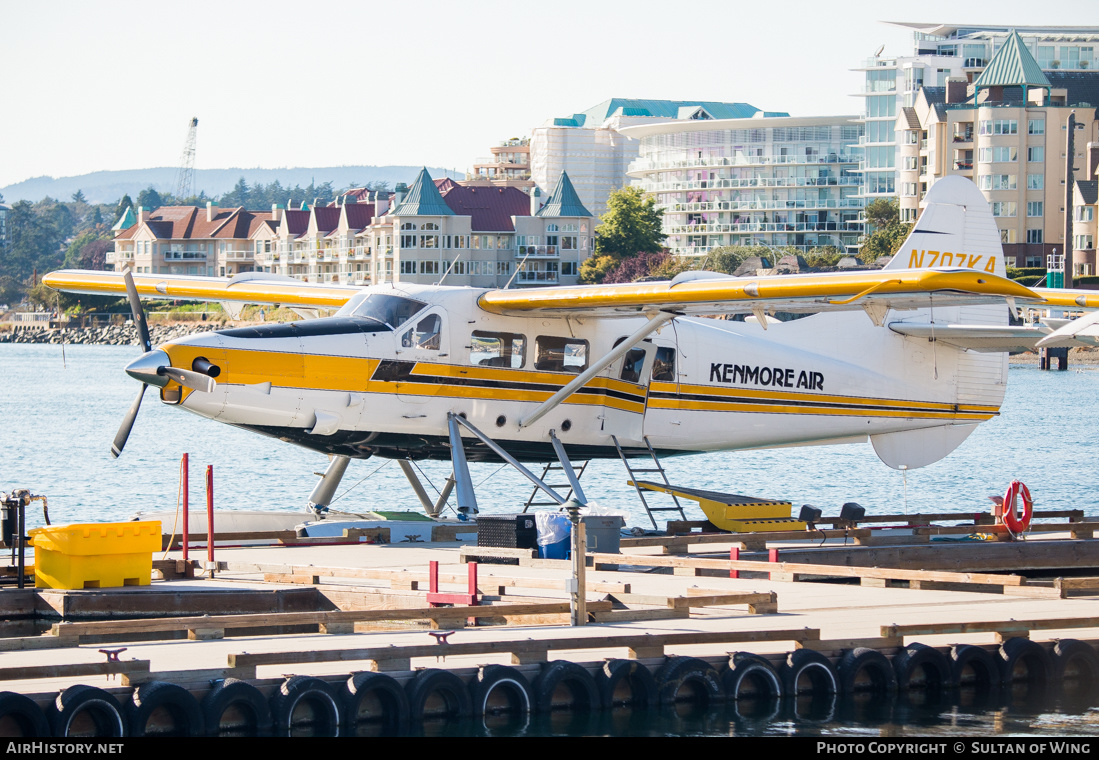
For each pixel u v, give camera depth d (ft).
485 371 190.49
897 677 116.47
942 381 231.91
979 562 181.98
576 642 110.22
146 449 479.41
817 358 220.23
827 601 140.97
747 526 196.44
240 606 144.05
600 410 201.26
